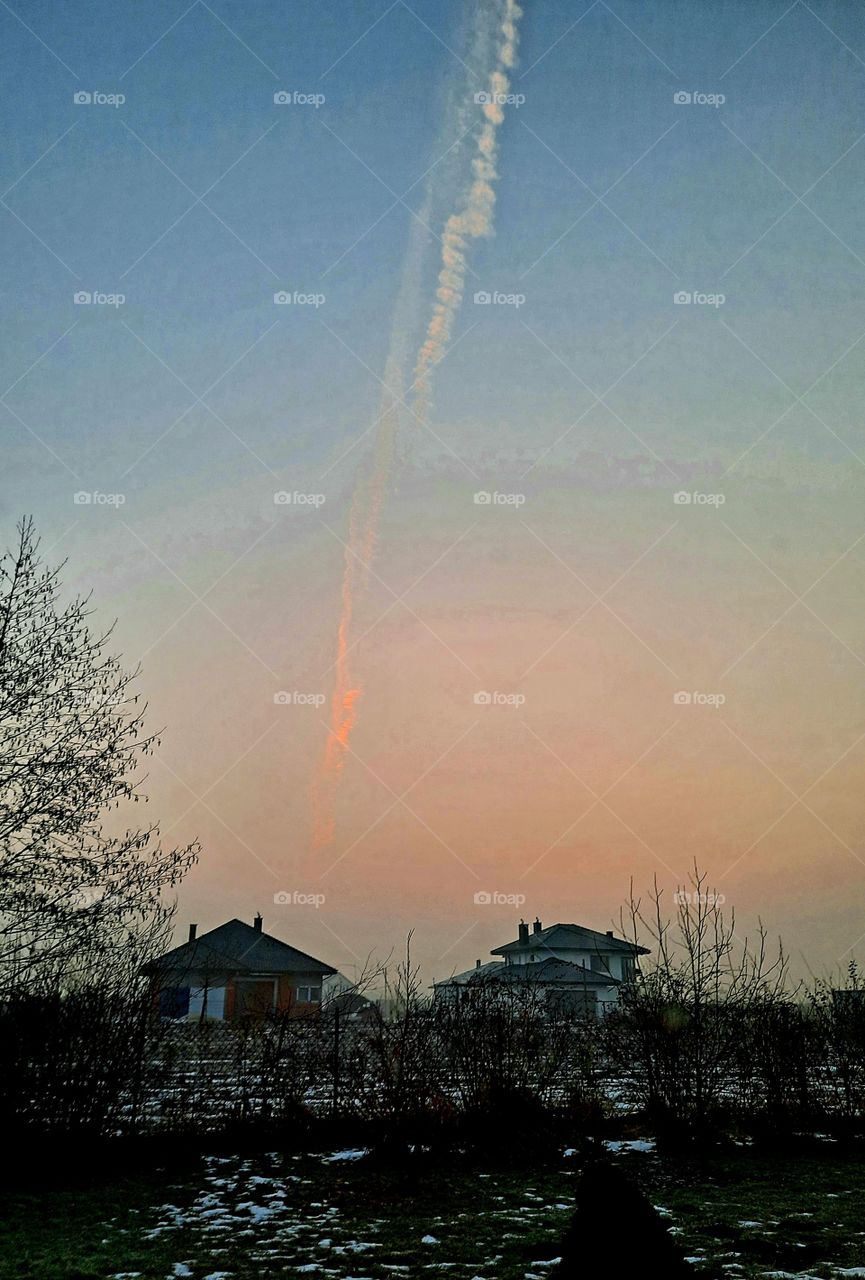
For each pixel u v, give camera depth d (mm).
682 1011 12891
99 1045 11531
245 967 46844
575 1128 12922
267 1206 9188
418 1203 9266
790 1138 12344
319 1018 13570
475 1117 12258
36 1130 11023
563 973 28422
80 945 11469
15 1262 7359
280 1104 12727
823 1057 13484
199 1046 13742
